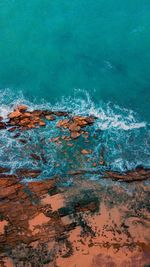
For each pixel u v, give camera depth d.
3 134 11.06
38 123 11.41
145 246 8.76
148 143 11.11
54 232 9.00
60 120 11.56
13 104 12.05
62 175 10.16
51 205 9.48
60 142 10.94
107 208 9.48
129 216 9.33
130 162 10.57
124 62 13.73
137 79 13.20
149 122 11.78
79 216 9.30
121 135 11.28
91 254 8.62
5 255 8.62
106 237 8.91
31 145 10.83
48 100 12.32
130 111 12.09
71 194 9.73
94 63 13.66
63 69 13.42
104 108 12.12
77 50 14.08
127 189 9.91
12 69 13.34
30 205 9.45
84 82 13.02
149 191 9.88
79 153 10.71
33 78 13.07
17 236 8.92
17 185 9.83
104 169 10.37
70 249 8.71
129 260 8.54
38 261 8.55
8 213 9.30
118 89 12.84
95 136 11.17
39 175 10.12
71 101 12.31
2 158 10.46
